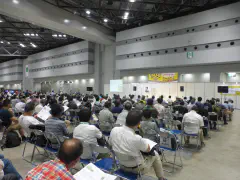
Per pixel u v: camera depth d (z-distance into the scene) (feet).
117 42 53.26
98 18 44.91
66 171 3.69
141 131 10.90
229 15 34.22
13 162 11.58
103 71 59.67
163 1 37.14
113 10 39.01
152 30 45.37
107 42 54.54
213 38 36.22
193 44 38.88
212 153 13.74
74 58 64.28
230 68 37.17
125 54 51.39
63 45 71.82
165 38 43.27
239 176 10.09
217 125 23.80
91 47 61.05
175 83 44.52
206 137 18.44
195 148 14.92
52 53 73.97
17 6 30.78
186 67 43.21
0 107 15.80
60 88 77.41
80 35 47.57
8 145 14.29
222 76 39.81
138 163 6.41
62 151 3.84
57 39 64.13
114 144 6.74
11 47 75.00
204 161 12.17
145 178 8.54
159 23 44.21
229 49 34.42
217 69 38.96
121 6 39.86
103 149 7.39
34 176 3.57
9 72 101.14
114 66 56.29
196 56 38.68
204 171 10.66
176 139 10.02
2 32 55.47
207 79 42.09
